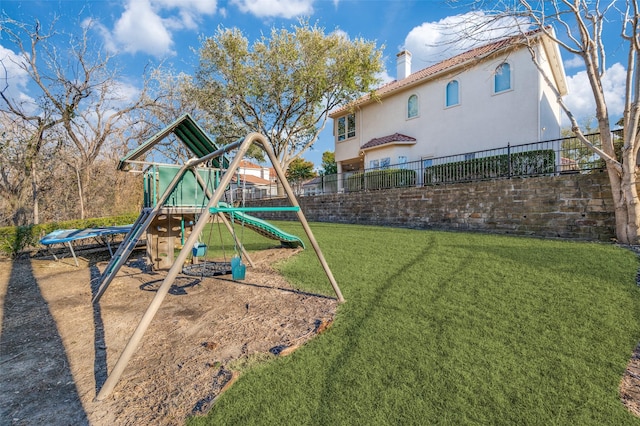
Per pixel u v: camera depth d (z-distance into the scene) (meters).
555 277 4.33
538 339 2.88
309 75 17.83
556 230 7.59
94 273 6.66
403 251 6.39
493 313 3.43
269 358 2.78
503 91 12.56
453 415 2.03
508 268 4.83
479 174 10.85
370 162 17.36
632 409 2.02
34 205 11.56
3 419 2.15
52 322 3.94
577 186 7.26
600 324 3.08
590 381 2.30
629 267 4.52
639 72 5.96
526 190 8.12
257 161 21.95
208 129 19.62
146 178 6.48
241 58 18.34
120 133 15.45
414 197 11.08
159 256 6.79
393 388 2.30
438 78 14.70
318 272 5.42
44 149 12.64
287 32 18.16
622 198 6.28
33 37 11.73
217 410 2.15
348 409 2.11
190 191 6.38
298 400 2.22
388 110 17.38
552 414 2.00
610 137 6.56
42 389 2.51
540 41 11.50
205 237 11.05
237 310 4.03
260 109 20.27
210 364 2.73
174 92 16.97
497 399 2.15
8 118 11.56
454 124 14.22
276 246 8.66
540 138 11.70
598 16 6.81
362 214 13.23
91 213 13.79
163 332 3.47
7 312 4.37
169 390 2.41
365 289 4.44
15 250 8.55
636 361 2.52
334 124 21.38
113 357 3.00
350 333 3.16
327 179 17.70
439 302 3.80
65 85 12.77
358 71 18.34
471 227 9.34
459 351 2.74
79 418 2.14
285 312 3.86
